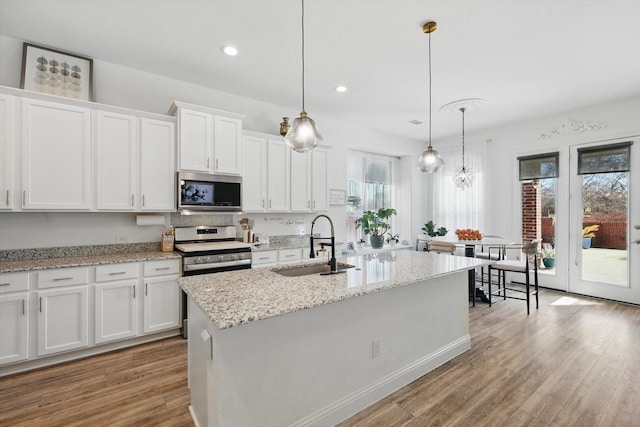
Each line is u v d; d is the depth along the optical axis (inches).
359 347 77.7
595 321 134.9
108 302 105.3
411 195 242.8
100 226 120.4
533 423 71.3
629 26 97.0
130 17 94.2
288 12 91.5
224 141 135.3
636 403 77.9
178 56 117.6
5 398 80.6
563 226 180.5
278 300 59.9
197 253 121.6
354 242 221.5
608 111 163.2
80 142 106.8
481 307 157.0
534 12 90.8
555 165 182.1
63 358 100.0
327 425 70.6
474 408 77.1
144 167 118.6
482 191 213.8
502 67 124.9
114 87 123.4
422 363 93.0
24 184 97.4
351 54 115.3
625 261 160.4
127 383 87.7
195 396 70.9
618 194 162.4
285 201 159.6
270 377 62.0
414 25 97.7
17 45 106.3
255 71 129.5
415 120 195.5
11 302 90.4
